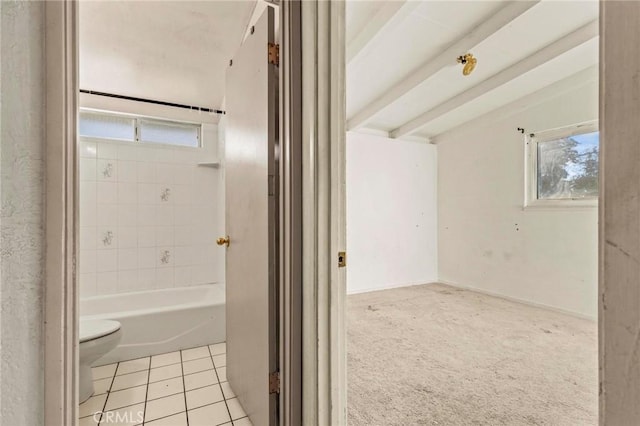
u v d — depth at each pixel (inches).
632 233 11.8
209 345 93.1
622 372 12.2
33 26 23.1
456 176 171.3
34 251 23.0
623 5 12.2
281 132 46.5
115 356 82.0
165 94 108.7
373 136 164.7
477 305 135.3
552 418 59.2
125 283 115.5
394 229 170.1
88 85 101.3
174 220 124.0
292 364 44.4
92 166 110.7
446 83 125.3
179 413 60.5
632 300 11.9
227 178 71.0
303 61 44.3
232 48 82.8
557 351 88.8
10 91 20.7
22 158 21.9
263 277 50.6
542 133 132.6
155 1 64.7
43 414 23.8
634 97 11.7
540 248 132.0
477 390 68.7
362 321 114.9
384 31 88.6
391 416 59.5
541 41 100.5
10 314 20.8
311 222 43.1
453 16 90.1
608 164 12.6
